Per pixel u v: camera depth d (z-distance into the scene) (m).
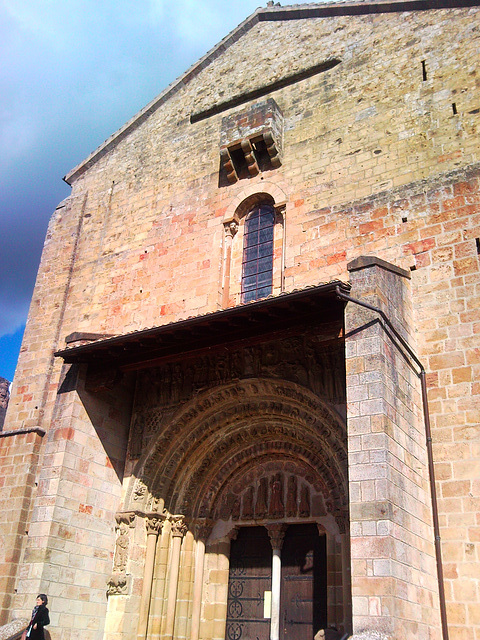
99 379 16.23
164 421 16.64
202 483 16.58
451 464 12.11
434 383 12.95
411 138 16.12
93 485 15.84
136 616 15.23
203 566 15.99
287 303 12.73
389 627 9.14
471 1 16.89
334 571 14.04
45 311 21.08
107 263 20.64
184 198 19.94
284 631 14.52
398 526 10.20
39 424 18.98
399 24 18.09
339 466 13.68
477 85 15.73
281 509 15.54
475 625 10.80
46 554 14.19
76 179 23.83
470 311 13.18
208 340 14.74
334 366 14.31
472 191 14.39
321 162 17.44
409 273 14.09
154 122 22.73
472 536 11.40
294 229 16.91
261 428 15.96
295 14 20.88
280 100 19.45
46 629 13.77
